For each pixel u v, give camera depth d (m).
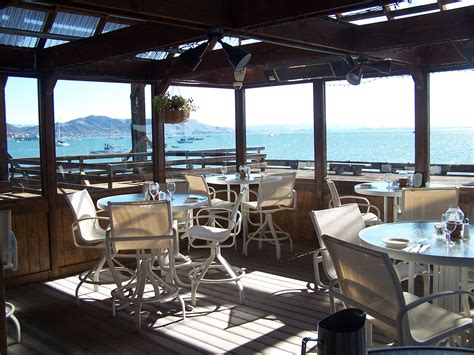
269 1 3.23
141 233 3.85
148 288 4.89
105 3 2.80
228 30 3.48
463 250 2.71
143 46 4.18
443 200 4.25
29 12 4.68
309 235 6.63
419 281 4.86
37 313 4.25
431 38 4.05
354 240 3.70
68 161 5.46
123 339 3.65
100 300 4.55
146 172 6.34
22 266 5.10
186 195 5.07
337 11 3.05
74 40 4.95
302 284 4.88
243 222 6.18
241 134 7.21
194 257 6.07
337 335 1.25
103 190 5.83
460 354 1.56
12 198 5.09
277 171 6.96
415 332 2.43
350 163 6.29
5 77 4.99
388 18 4.58
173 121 5.74
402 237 3.09
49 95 5.23
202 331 3.75
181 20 3.16
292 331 3.71
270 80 6.52
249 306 4.27
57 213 5.36
